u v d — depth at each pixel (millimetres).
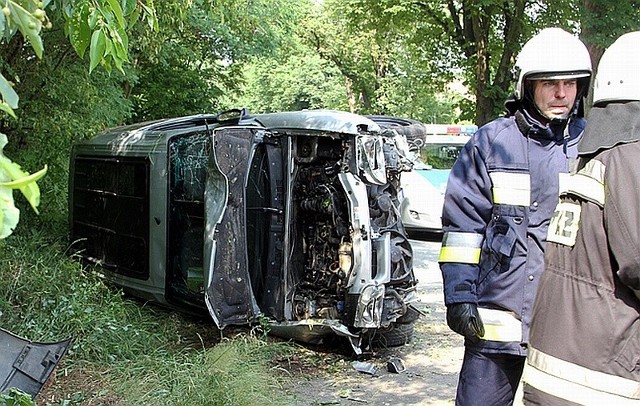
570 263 2475
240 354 5957
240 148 6379
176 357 5977
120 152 7949
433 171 15305
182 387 5227
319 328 6312
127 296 7980
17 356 4363
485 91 17953
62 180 9891
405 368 6430
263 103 43875
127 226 7785
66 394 5105
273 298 6559
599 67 2637
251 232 6594
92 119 9070
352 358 6605
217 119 6996
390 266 6352
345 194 6172
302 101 42312
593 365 2389
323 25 35125
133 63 10414
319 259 6527
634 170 2328
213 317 6230
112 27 2518
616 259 2328
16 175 1198
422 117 35781
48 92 8656
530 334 2623
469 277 3301
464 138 16875
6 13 1504
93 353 5801
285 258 6488
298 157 6512
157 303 7625
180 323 7309
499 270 3307
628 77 2500
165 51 12758
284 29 16375
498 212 3322
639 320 2375
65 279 7082
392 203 6566
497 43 18078
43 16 1621
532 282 3287
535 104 3375
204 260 6246
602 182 2406
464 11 18344
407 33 20547
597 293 2400
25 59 8414
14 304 6453
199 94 15680
